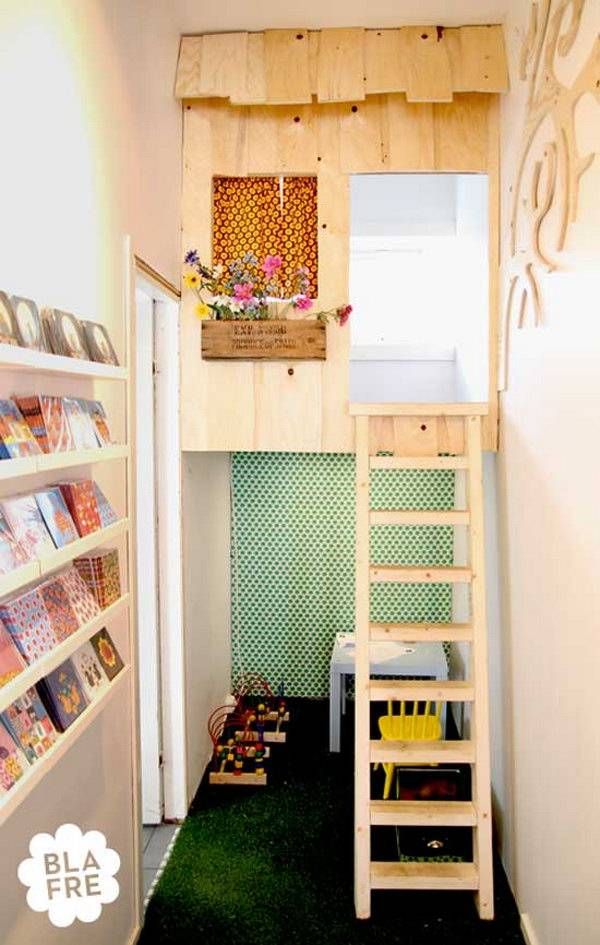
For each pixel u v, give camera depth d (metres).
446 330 4.23
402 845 2.76
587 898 1.85
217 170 3.06
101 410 1.88
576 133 1.96
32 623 1.38
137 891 2.45
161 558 3.11
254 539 4.46
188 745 3.23
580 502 1.92
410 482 4.38
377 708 4.31
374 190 4.00
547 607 2.23
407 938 2.46
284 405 3.06
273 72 2.95
